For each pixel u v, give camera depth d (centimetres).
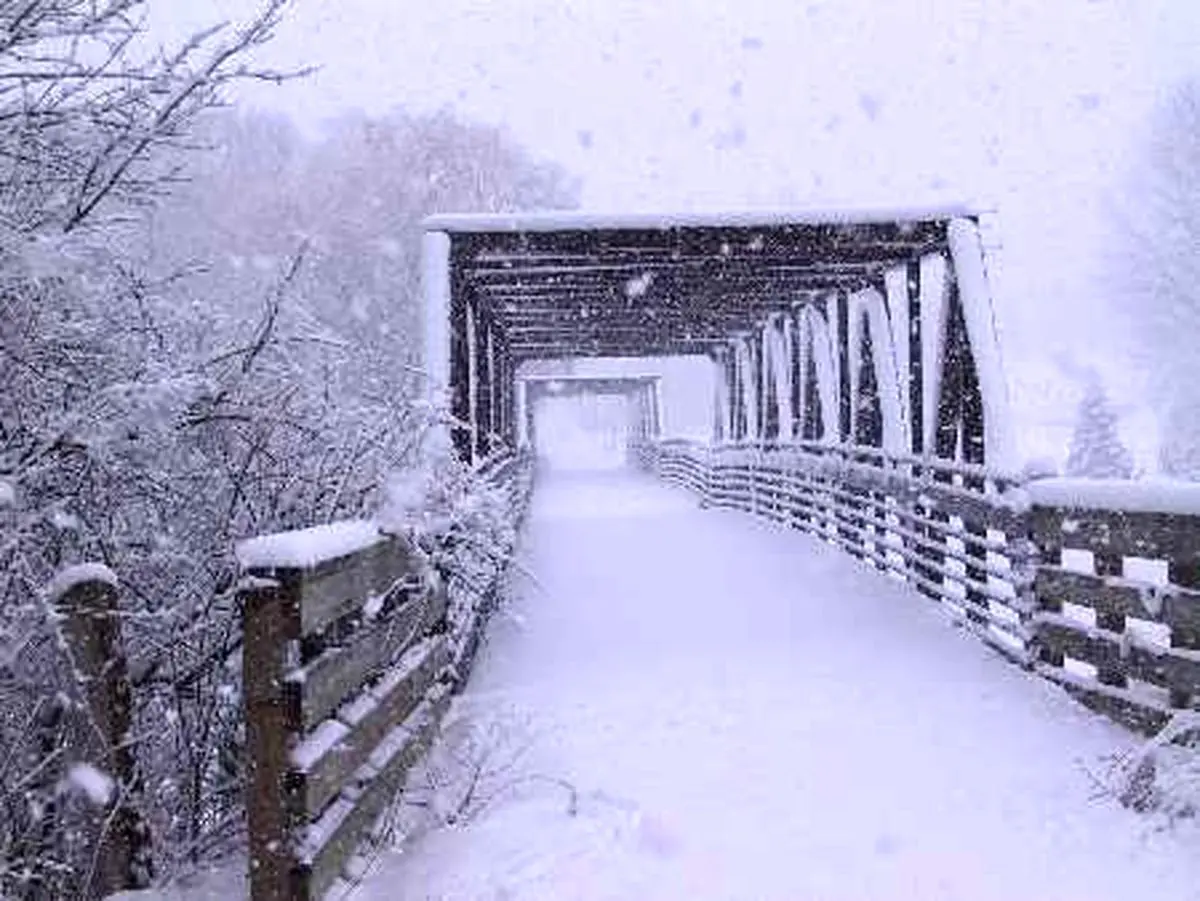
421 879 461
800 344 2095
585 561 1656
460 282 1306
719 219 1254
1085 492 732
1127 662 681
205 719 523
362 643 469
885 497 1491
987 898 437
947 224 1252
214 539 539
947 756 625
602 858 486
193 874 452
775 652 950
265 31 445
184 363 502
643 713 753
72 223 459
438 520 616
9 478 403
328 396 602
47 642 405
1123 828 497
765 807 552
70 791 396
